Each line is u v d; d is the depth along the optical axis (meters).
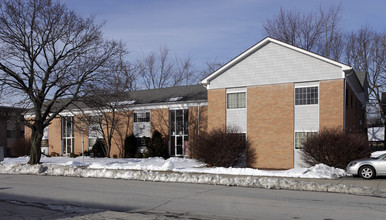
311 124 22.75
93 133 36.38
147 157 32.44
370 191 12.58
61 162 28.53
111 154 35.84
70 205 10.29
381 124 45.09
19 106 24.47
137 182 15.97
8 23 22.73
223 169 20.27
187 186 14.42
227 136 23.47
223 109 25.81
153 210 9.49
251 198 11.31
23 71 23.81
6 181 16.70
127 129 35.12
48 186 14.62
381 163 16.23
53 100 24.80
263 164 23.98
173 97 34.09
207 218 8.45
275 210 9.34
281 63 23.92
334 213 8.93
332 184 13.52
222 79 26.00
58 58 24.31
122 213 9.05
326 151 19.94
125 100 36.34
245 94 25.16
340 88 21.95
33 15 23.36
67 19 24.45
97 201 10.92
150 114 33.91
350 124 24.73
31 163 25.00
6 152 43.84
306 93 23.06
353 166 16.84
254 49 24.70
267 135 24.03
